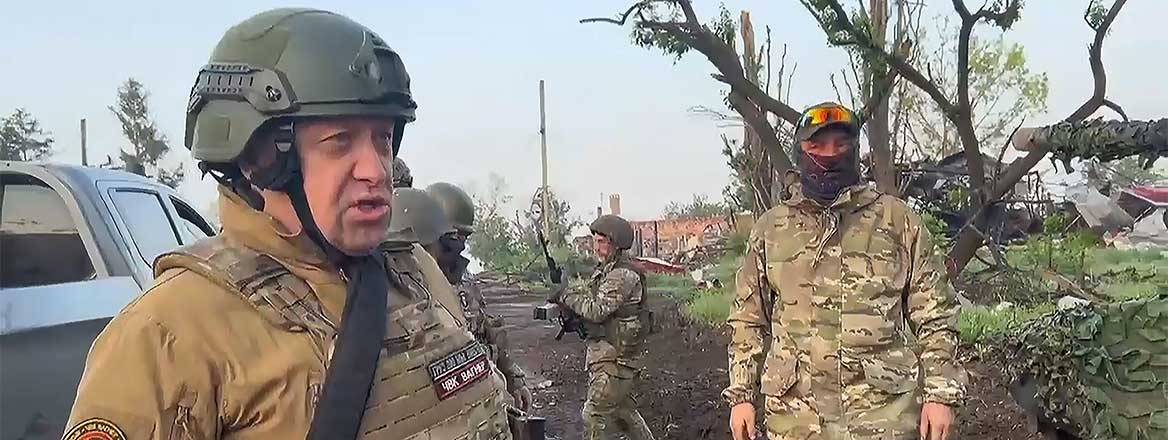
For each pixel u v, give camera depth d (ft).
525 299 65.36
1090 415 13.50
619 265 20.65
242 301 4.95
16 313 9.73
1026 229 42.47
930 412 12.05
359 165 5.22
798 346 12.67
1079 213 43.19
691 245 106.22
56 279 11.65
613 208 126.00
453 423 5.50
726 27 27.07
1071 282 35.58
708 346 36.63
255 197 5.22
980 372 26.58
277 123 5.07
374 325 5.20
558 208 105.81
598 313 20.03
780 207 13.25
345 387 4.99
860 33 24.30
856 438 12.23
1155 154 14.37
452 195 13.61
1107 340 13.70
